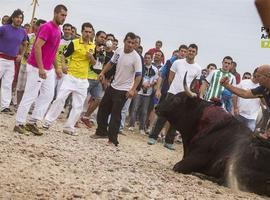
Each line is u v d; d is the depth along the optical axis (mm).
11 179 5922
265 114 13492
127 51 10773
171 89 12242
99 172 7266
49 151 8289
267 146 8031
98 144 10508
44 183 6012
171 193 6633
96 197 5746
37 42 9508
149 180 7285
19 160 7016
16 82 14656
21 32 12609
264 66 8234
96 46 12289
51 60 9930
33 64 9648
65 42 13266
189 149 8742
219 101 8883
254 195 7574
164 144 12789
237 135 8297
